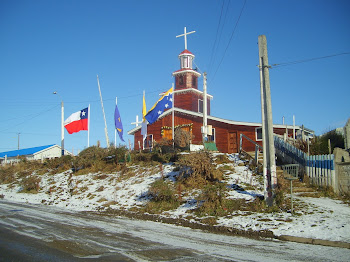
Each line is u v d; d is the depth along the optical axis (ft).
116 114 90.07
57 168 88.74
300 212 37.50
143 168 69.36
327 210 37.70
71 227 36.45
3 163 125.08
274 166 41.22
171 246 27.73
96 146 91.66
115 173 71.87
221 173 54.19
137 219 43.09
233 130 87.40
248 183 51.31
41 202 61.52
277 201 40.11
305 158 52.01
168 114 100.07
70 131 98.37
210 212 40.45
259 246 28.04
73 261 22.85
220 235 32.91
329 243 28.19
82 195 61.46
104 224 38.83
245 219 36.76
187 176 55.11
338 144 72.18
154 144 80.18
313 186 48.73
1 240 29.50
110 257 23.90
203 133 76.07
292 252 25.94
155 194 49.65
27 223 38.83
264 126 42.09
